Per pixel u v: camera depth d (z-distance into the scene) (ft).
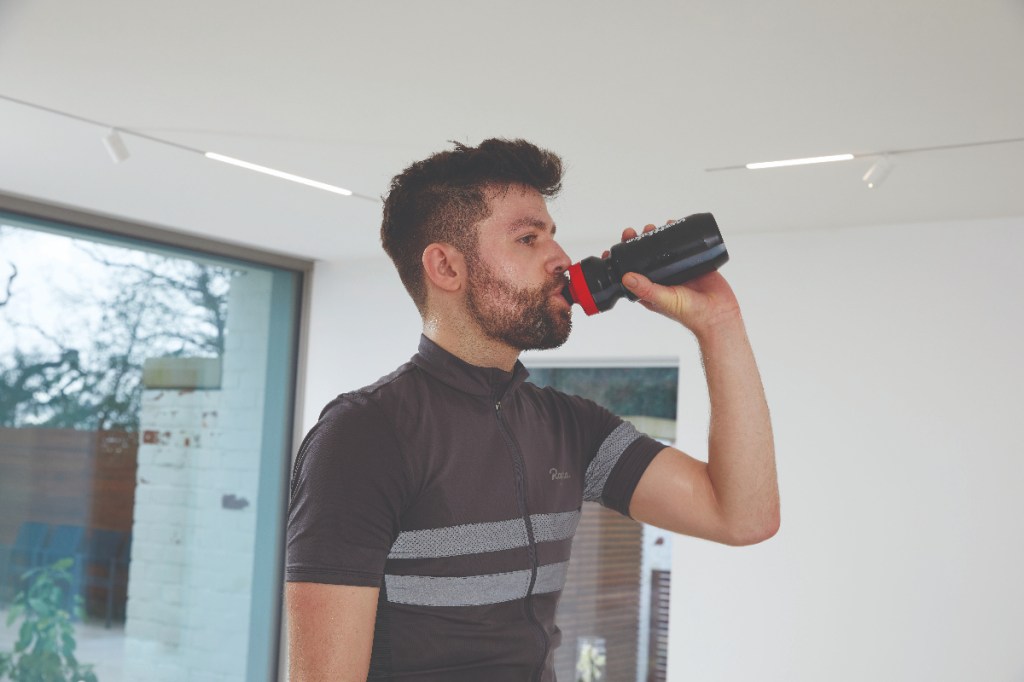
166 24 8.16
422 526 3.33
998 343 12.85
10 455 14.12
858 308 13.70
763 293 14.33
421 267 3.71
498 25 7.88
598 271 3.60
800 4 7.32
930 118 9.45
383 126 10.39
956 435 12.98
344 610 3.12
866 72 8.46
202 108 10.11
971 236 13.12
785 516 13.89
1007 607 12.51
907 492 13.19
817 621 13.55
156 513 15.94
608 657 15.28
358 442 3.26
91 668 15.01
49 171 12.85
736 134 10.15
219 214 14.87
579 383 16.15
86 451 15.05
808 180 11.66
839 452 13.64
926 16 7.43
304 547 3.18
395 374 3.58
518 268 3.54
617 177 11.84
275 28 8.13
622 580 15.31
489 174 3.61
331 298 18.02
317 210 14.34
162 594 15.97
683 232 3.60
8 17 8.18
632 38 8.00
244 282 17.35
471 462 3.44
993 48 7.90
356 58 8.65
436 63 8.68
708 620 14.24
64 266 14.80
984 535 12.71
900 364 13.39
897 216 13.11
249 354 17.40
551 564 3.61
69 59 8.98
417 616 3.31
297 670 3.13
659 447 4.00
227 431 17.02
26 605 14.28
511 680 3.42
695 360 14.70
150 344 15.90
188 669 16.26
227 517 16.94
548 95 9.30
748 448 3.70
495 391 3.60
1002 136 9.84
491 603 3.41
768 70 8.50
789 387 14.03
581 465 3.92
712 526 3.80
